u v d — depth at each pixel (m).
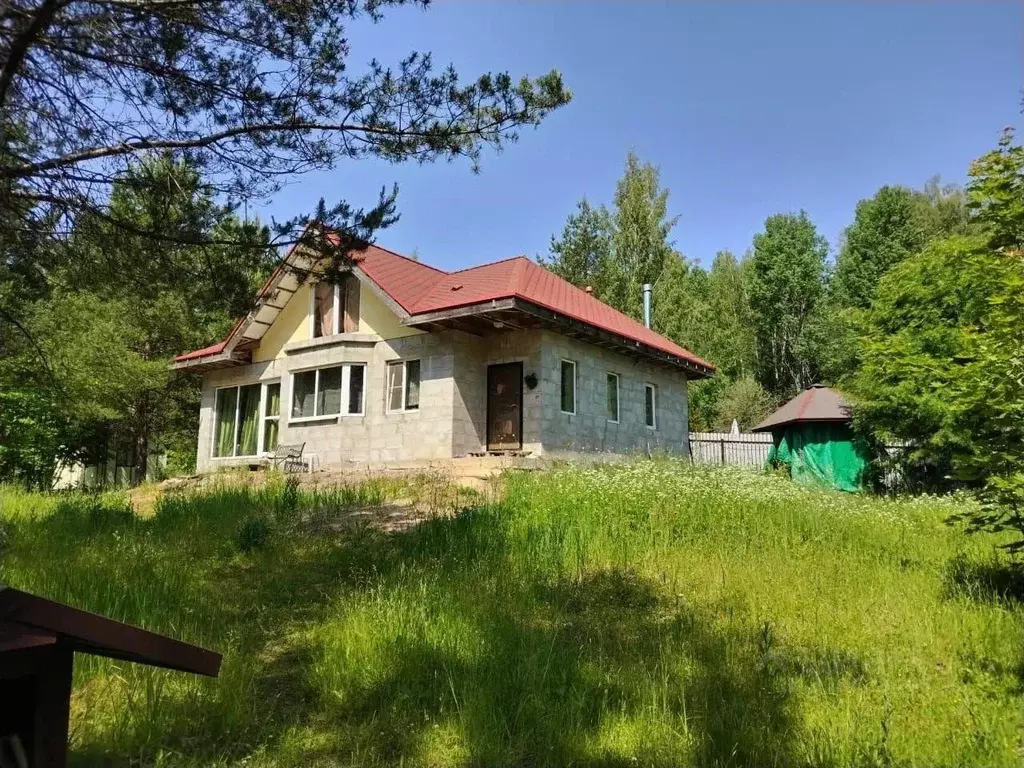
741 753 3.63
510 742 3.82
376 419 17.11
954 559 7.40
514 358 16.23
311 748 3.86
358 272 16.70
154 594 5.96
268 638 5.47
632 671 4.64
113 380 21.11
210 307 7.32
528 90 7.12
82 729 3.87
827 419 19.77
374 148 7.11
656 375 20.41
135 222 6.66
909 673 4.59
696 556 7.71
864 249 41.06
